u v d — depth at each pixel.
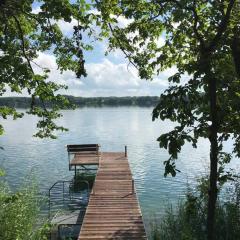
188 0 6.98
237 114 6.71
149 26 9.34
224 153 7.91
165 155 40.81
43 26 9.81
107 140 55.47
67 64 11.47
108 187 19.39
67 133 66.12
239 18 7.11
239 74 6.32
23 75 9.92
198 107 6.67
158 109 6.14
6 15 9.76
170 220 13.19
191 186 24.77
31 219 11.91
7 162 36.12
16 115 11.20
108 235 12.33
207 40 7.12
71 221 16.45
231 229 11.30
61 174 30.27
